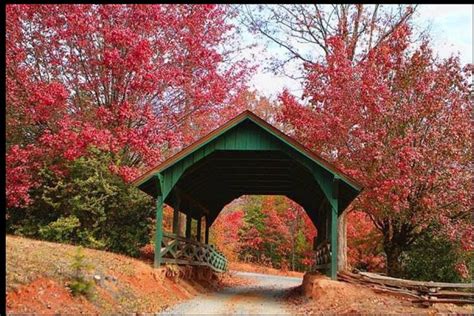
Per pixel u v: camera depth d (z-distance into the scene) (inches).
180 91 688.4
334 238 512.4
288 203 1269.7
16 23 604.7
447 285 425.4
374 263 811.4
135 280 442.3
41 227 557.9
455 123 601.3
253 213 1389.0
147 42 597.0
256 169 634.2
